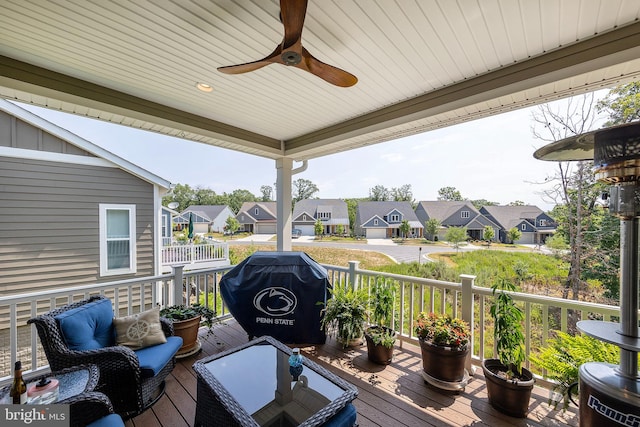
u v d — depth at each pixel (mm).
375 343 2842
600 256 5320
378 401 2312
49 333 1979
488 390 2266
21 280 5348
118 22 1933
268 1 1751
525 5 1757
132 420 2082
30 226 5434
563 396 2014
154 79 2727
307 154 4844
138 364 2094
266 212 36031
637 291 1445
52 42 2148
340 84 2113
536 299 2461
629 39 1936
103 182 6211
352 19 1896
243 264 3457
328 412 1484
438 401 2316
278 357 2109
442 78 2703
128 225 6547
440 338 2500
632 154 1370
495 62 2418
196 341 3146
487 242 22859
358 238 29047
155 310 2699
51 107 2965
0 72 2320
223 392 1620
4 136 5152
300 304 3271
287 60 1766
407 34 2053
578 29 1977
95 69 2543
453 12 1831
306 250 18703
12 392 1355
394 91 2988
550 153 1869
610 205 1522
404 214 30266
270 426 1447
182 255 9273
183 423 2062
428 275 9656
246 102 3270
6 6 1759
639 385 1379
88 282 6027
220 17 1896
